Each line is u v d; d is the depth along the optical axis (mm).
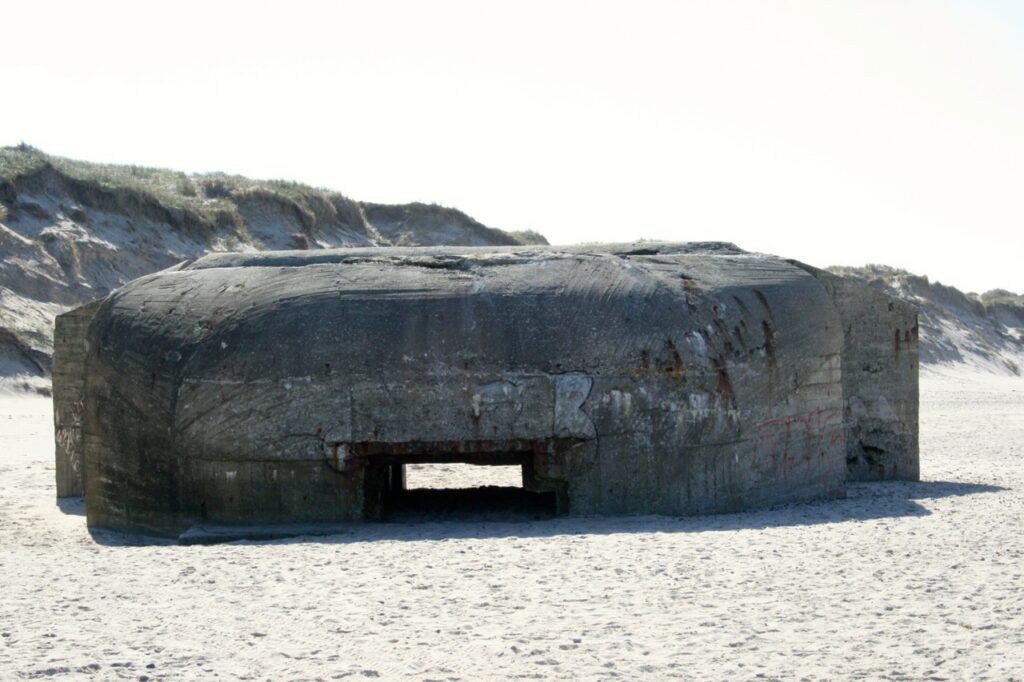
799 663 4812
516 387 8523
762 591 6012
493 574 6484
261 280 9070
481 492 10242
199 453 8570
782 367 9180
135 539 8648
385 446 8531
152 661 4906
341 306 8742
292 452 8500
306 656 4992
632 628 5359
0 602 5969
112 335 9047
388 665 4855
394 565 6777
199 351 8641
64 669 4781
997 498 9383
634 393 8641
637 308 8828
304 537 8133
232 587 6293
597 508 8656
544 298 8867
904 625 5348
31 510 10320
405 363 8516
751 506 8953
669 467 8680
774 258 10180
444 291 8883
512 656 4961
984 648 4969
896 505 9000
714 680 4613
